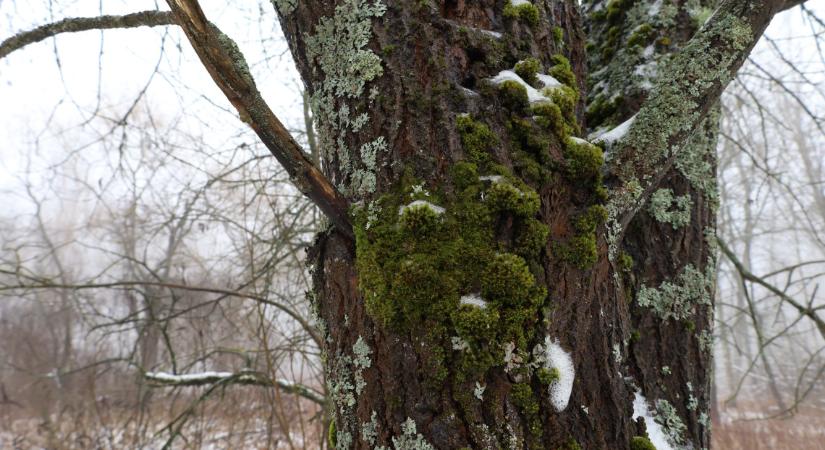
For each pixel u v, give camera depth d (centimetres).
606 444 94
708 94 109
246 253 350
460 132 95
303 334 327
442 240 91
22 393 604
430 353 89
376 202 95
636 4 148
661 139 108
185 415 323
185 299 422
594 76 150
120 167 272
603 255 100
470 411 88
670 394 126
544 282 93
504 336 89
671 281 130
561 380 91
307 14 108
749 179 504
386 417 92
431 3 101
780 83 247
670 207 133
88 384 405
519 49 103
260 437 354
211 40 88
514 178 93
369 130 99
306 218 356
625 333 108
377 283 92
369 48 101
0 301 734
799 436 638
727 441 620
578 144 99
